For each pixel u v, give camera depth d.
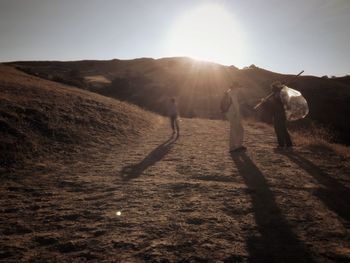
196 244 3.83
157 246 3.80
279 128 9.76
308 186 6.10
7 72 26.81
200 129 17.33
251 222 4.47
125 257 3.58
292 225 4.32
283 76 84.81
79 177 7.37
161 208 5.13
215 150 10.59
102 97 24.25
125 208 5.20
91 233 4.28
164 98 53.28
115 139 12.66
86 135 12.17
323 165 7.75
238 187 6.15
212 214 4.80
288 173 7.10
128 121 16.70
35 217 4.95
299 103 9.35
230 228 4.28
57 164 8.69
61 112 14.17
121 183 6.75
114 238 4.08
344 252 3.54
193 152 10.31
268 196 5.58
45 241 4.09
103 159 9.51
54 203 5.59
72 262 3.53
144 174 7.52
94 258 3.60
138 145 12.05
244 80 80.06
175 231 4.23
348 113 37.16
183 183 6.54
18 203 5.64
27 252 3.82
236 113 9.80
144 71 104.31
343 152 9.19
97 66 123.06
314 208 4.95
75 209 5.24
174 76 85.94
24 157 8.85
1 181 7.04
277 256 3.51
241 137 9.90
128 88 57.94
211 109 47.19
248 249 3.68
